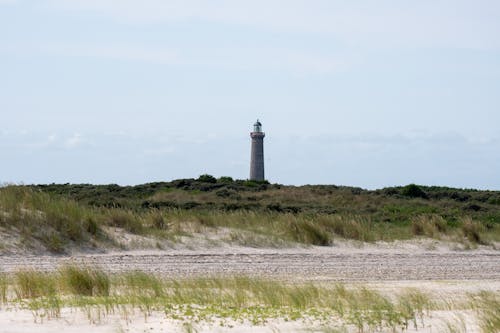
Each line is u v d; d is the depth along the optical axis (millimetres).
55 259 64750
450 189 165375
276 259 72500
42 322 37375
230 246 78312
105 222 77375
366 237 88062
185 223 83375
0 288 46594
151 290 48094
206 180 157125
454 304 46875
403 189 152625
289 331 36594
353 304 43906
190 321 38219
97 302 42906
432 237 92062
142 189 140625
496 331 37750
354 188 157250
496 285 60562
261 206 116875
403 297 46469
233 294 47250
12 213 70375
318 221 88750
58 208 73188
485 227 100062
